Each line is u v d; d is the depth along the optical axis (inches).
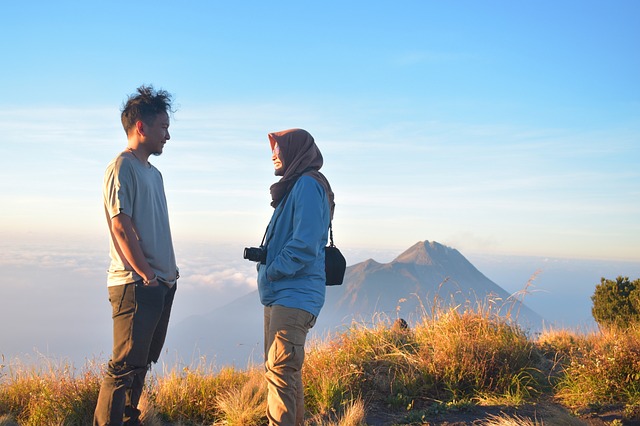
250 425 144.3
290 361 109.7
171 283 126.6
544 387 177.2
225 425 147.9
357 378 178.5
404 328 220.1
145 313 117.6
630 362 161.5
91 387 154.9
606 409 145.7
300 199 110.8
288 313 109.1
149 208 120.6
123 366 116.4
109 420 114.6
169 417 155.4
